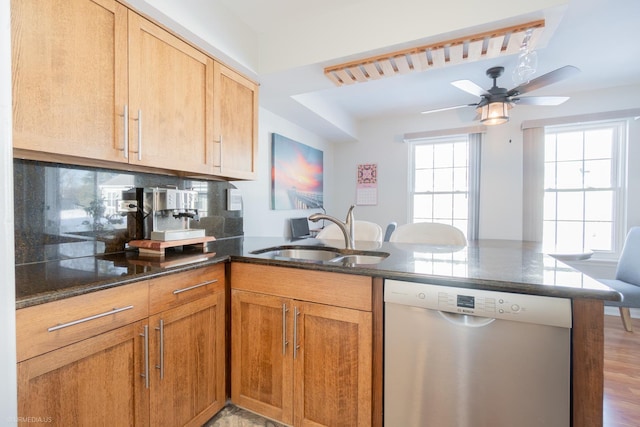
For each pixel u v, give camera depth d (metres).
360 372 1.23
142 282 1.14
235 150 2.00
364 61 1.88
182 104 1.60
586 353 0.91
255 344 1.49
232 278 1.56
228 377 1.60
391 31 1.72
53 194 1.37
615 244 3.30
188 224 1.85
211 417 1.48
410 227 2.20
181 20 1.51
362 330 1.22
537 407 0.96
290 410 1.39
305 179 3.79
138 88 1.38
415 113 4.11
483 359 1.02
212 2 1.72
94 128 1.21
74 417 0.93
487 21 1.51
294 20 1.97
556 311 0.92
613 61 2.60
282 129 3.35
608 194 3.35
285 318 1.40
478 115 2.80
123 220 1.65
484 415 1.03
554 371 0.94
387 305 1.17
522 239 3.58
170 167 1.54
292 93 2.50
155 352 1.19
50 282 0.99
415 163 4.28
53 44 1.08
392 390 1.17
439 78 2.87
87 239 1.49
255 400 1.49
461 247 1.85
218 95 1.85
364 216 4.49
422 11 1.65
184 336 1.32
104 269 1.20
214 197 2.37
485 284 1.01
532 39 1.62
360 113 4.11
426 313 1.10
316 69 2.03
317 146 4.14
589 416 0.91
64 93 1.11
